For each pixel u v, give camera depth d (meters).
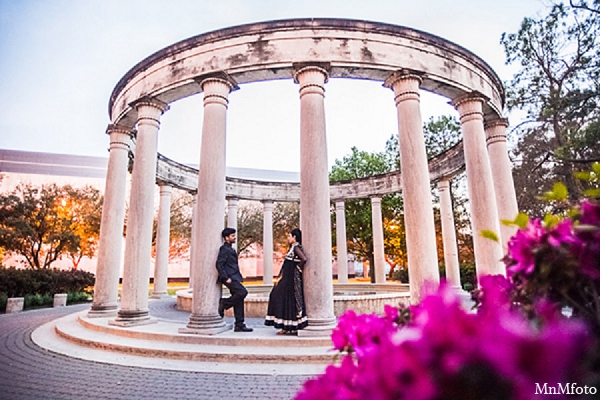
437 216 22.95
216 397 4.68
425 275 7.62
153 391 4.91
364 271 42.38
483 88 10.05
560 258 1.43
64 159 42.06
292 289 7.29
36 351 7.30
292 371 5.71
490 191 9.12
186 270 39.09
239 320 7.66
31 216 23.34
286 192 20.66
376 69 8.57
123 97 10.80
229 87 8.95
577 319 1.44
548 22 12.60
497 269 8.77
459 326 0.96
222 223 8.18
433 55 9.12
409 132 8.34
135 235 9.02
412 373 0.94
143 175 9.30
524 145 13.77
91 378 5.50
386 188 18.31
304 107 8.11
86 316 10.28
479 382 0.90
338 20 8.61
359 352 1.52
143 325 8.62
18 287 16.77
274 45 8.52
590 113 11.69
